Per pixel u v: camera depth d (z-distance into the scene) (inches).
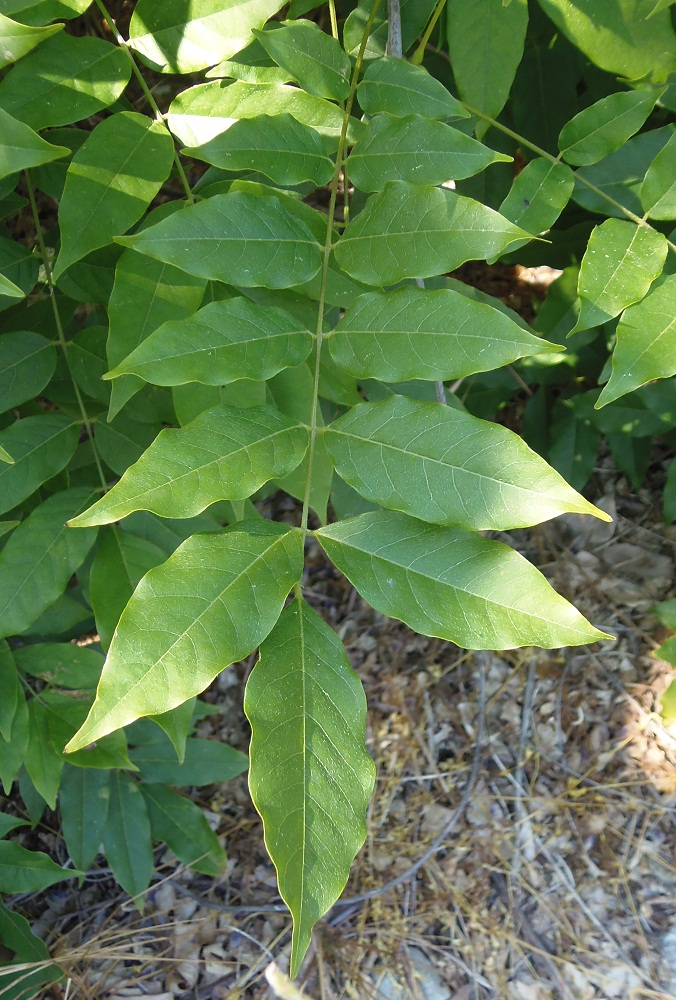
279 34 11.2
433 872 25.6
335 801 8.5
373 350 10.1
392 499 9.4
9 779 15.4
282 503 30.1
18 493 13.9
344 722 8.8
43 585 13.8
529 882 25.4
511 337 9.6
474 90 13.0
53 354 14.5
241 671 28.3
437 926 25.0
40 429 14.2
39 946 19.0
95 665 16.4
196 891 25.4
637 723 26.8
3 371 14.2
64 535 14.0
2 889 17.8
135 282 11.6
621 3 12.1
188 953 24.2
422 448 9.4
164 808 21.3
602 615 28.2
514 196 12.6
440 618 9.0
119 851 20.5
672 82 13.1
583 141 12.4
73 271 14.6
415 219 10.3
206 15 11.4
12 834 25.2
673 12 12.8
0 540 16.0
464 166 10.9
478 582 9.1
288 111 11.6
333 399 13.4
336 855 8.4
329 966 24.1
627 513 29.5
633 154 14.5
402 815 26.4
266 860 25.9
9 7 10.1
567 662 27.7
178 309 11.7
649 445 25.2
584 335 20.7
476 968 24.2
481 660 27.9
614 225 11.4
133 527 14.9
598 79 18.5
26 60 11.1
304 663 8.9
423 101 11.3
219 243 10.4
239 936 24.6
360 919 24.8
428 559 9.3
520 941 24.5
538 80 18.7
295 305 13.4
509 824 26.0
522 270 29.9
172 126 11.5
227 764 21.2
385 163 11.0
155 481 9.1
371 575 9.3
